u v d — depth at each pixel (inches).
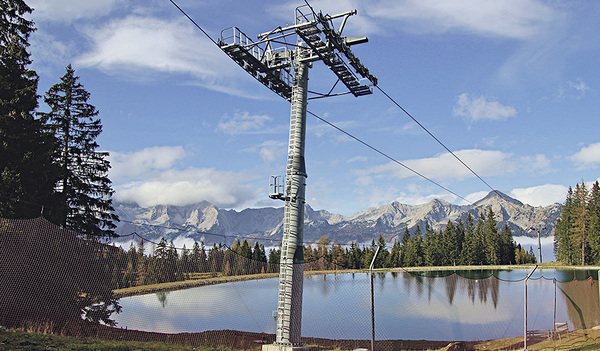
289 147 772.6
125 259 1023.0
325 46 754.8
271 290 1136.2
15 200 866.8
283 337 706.8
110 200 1244.5
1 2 1032.2
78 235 923.4
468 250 5408.5
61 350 524.1
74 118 1235.2
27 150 951.6
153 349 617.3
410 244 5816.9
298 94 787.4
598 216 4005.9
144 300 1069.1
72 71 1251.8
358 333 948.0
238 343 765.9
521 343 954.1
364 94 879.1
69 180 1184.2
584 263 4094.5
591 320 1151.6
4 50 1013.8
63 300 833.5
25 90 983.0
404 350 824.9
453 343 883.4
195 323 967.6
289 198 751.1
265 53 838.5
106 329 821.2
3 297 752.3
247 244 4840.1
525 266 4252.0
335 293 1066.1
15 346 514.0
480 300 1316.4
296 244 740.7
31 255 820.0
